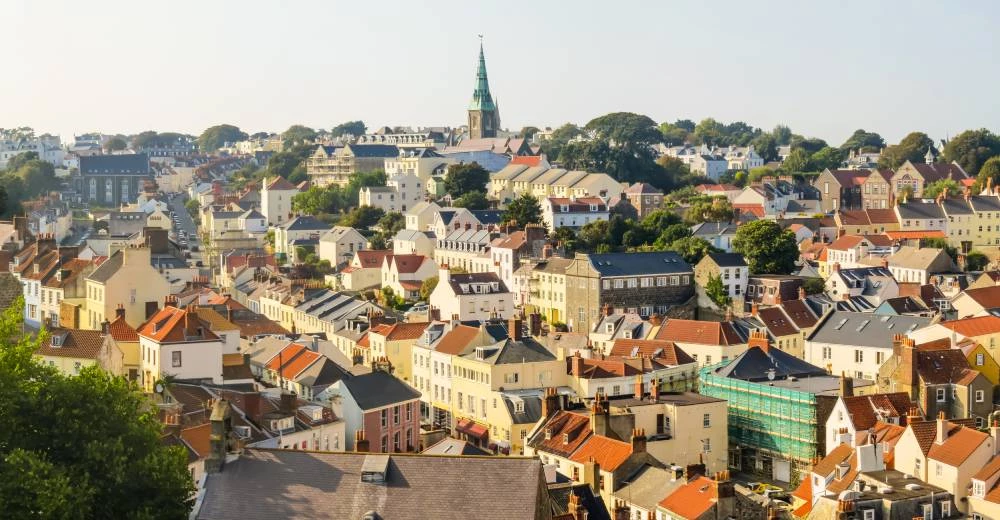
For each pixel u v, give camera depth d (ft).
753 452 586.04
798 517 424.46
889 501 398.01
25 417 304.30
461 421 641.40
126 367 573.74
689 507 393.70
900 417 538.06
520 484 273.75
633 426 490.08
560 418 500.74
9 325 338.34
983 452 453.17
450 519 270.05
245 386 558.56
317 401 547.49
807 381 598.34
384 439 553.23
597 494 412.16
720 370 617.62
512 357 625.00
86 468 292.81
